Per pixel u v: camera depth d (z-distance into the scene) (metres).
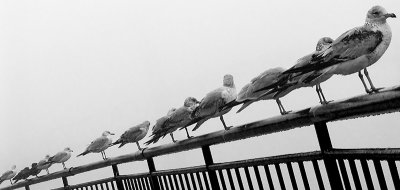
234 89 4.97
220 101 4.80
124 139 7.82
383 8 3.24
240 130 4.01
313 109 3.16
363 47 3.17
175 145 5.24
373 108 2.64
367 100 2.66
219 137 4.37
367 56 3.20
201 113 4.93
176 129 5.70
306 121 3.28
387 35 3.19
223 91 4.86
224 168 4.49
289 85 3.59
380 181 2.80
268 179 3.91
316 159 3.34
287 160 3.63
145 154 6.00
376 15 3.23
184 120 5.61
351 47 3.21
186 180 5.30
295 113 3.39
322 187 3.34
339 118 2.98
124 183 6.98
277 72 4.04
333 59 3.26
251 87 4.12
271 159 3.78
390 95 2.50
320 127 3.23
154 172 5.96
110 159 7.13
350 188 3.10
